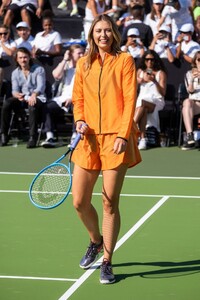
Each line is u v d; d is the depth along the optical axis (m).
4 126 26.78
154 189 20.36
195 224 16.78
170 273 13.44
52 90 26.91
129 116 12.52
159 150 25.94
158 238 15.67
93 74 12.81
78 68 13.02
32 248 14.99
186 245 15.16
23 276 13.28
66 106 26.19
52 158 24.86
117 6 29.70
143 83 26.14
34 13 29.98
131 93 12.61
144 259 14.26
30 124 26.38
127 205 18.53
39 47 27.75
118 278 13.18
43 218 17.28
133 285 12.82
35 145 26.55
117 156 12.63
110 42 12.70
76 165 13.01
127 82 12.65
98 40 12.70
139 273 13.45
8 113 26.62
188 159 24.56
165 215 17.56
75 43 27.94
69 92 26.33
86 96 12.92
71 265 13.89
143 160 24.34
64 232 16.12
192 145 25.83
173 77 26.75
